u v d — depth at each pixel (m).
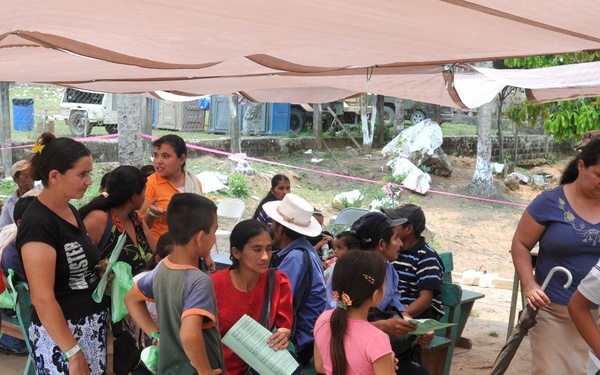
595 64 6.50
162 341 3.60
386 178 20.03
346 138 25.48
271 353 3.77
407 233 5.09
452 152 26.20
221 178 17.48
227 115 24.89
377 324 4.26
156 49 4.35
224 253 11.44
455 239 15.70
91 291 4.14
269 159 22.42
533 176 23.28
